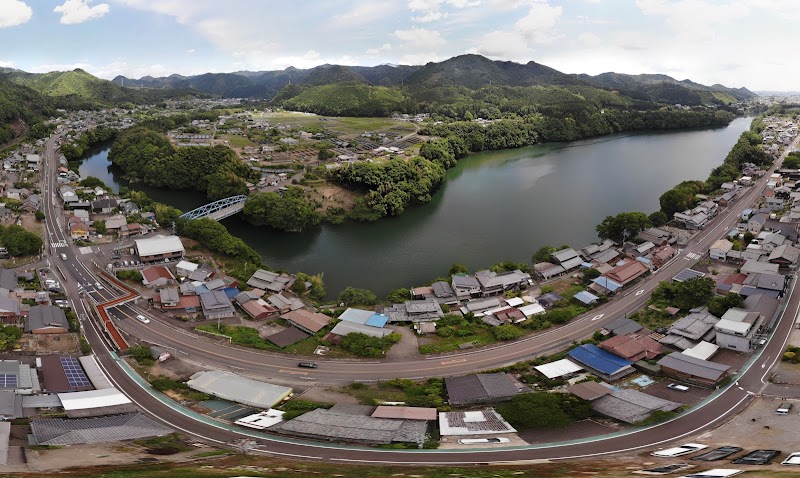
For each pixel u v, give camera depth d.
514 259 120.38
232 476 38.00
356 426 54.53
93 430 51.44
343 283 109.25
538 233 138.12
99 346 74.81
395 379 68.81
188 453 47.47
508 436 53.34
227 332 80.75
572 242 130.25
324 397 64.06
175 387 64.88
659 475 38.09
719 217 135.62
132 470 38.94
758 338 72.25
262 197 148.62
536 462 46.78
